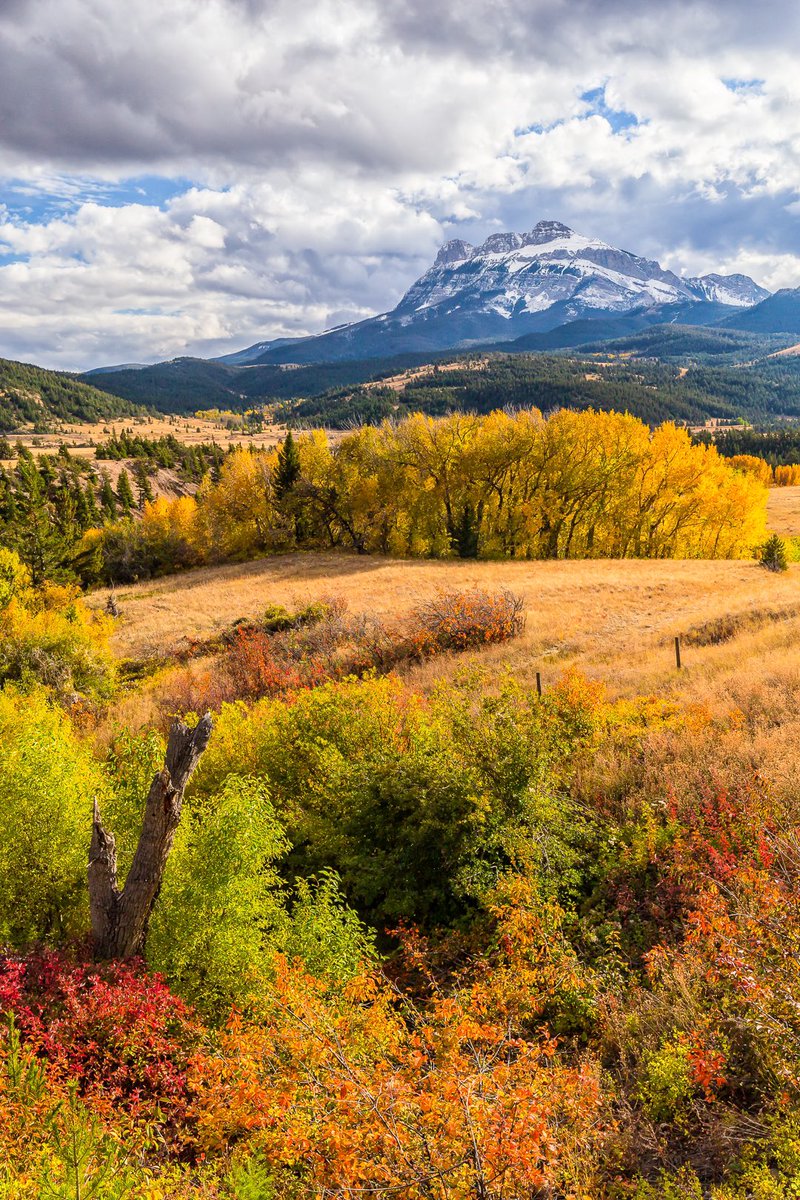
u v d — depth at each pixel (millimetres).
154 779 6418
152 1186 3305
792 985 4559
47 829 7074
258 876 7039
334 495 60062
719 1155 4273
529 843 8305
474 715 11703
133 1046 4770
